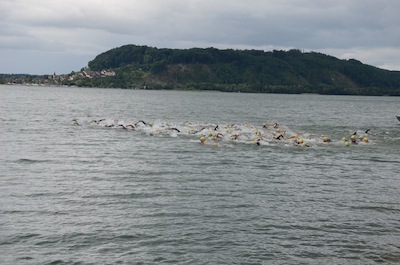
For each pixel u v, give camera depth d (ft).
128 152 112.78
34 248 49.16
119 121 181.47
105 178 82.94
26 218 58.29
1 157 99.04
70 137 137.28
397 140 159.84
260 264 47.06
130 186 77.10
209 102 475.31
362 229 58.34
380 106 527.40
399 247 52.65
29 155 103.14
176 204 66.69
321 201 71.26
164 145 126.11
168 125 174.29
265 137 146.82
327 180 87.40
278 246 51.78
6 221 56.85
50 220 57.93
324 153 121.49
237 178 86.33
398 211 66.85
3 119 185.47
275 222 59.82
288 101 599.98
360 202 71.31
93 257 47.44
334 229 57.93
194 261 47.14
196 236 53.83
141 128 163.22
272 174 91.25
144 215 61.00
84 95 561.43
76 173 86.43
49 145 119.55
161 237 53.21
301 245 52.31
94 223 57.31
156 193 72.74
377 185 84.23
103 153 110.11
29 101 353.92
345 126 218.59
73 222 57.47
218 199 70.28
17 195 68.64
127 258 47.44
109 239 52.24
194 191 74.95
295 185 82.02
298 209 66.23
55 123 178.09
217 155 111.96
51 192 71.15
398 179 90.53
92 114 241.14
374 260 48.96
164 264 46.29
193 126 177.17
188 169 93.50
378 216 64.13
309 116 291.58
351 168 101.14
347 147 135.13
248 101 551.18
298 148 128.57
